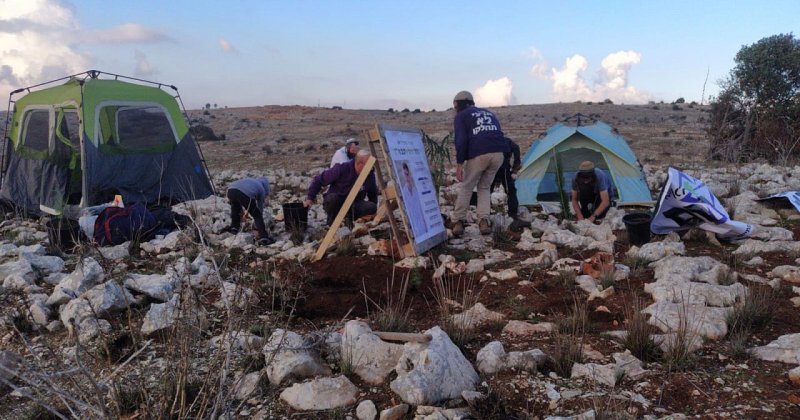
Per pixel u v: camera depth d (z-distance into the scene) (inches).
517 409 123.2
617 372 133.8
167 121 416.5
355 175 305.3
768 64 690.2
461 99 285.3
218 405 107.6
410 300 195.0
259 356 143.9
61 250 275.7
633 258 228.2
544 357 142.3
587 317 167.9
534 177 374.0
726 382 131.0
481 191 283.0
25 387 134.3
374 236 285.4
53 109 387.5
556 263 225.9
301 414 124.4
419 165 264.7
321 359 145.6
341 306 188.7
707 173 480.4
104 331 165.6
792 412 116.8
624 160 362.0
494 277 217.0
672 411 121.0
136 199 385.1
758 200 323.3
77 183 386.3
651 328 159.9
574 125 397.1
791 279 198.5
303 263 236.2
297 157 970.1
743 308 162.9
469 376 132.8
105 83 389.1
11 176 410.0
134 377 136.7
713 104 716.0
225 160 961.5
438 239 257.1
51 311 188.1
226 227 305.9
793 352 138.9
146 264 248.1
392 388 128.6
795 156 651.5
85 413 110.5
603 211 310.7
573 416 115.4
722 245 252.7
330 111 2362.2
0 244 285.6
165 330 163.2
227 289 193.6
